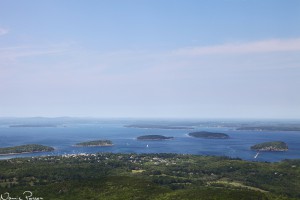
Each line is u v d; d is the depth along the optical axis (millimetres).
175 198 188250
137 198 190125
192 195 193750
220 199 185250
